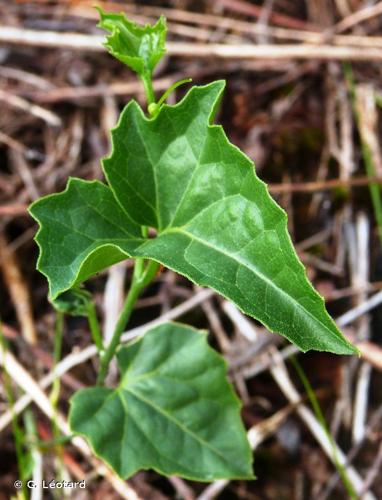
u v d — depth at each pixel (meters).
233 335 0.35
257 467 0.33
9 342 0.33
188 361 0.27
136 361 0.27
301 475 0.33
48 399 0.31
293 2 0.46
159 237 0.21
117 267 0.35
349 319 0.35
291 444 0.33
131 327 0.35
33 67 0.40
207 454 0.27
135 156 0.22
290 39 0.44
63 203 0.21
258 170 0.39
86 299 0.25
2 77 0.40
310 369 0.35
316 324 0.19
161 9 0.44
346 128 0.40
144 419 0.26
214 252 0.20
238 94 0.41
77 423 0.25
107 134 0.38
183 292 0.35
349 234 0.38
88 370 0.34
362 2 0.46
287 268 0.19
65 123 0.39
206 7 0.45
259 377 0.34
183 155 0.22
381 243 0.38
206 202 0.21
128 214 0.22
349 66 0.42
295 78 0.42
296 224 0.38
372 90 0.42
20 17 0.42
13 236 0.36
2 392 0.32
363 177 0.39
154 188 0.22
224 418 0.27
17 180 0.37
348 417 0.34
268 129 0.40
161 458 0.26
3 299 0.35
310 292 0.19
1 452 0.31
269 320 0.19
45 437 0.31
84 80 0.40
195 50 0.41
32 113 0.38
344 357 0.35
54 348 0.34
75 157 0.38
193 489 0.32
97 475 0.31
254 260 0.19
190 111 0.21
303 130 0.40
